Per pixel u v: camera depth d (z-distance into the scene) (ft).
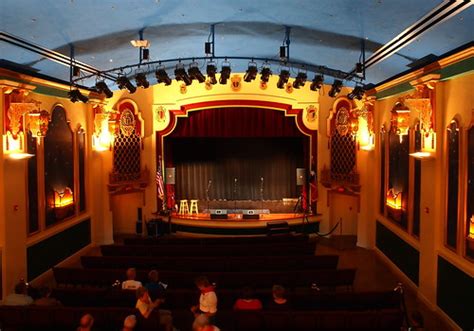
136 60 36.88
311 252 37.50
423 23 23.15
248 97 52.85
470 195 25.08
